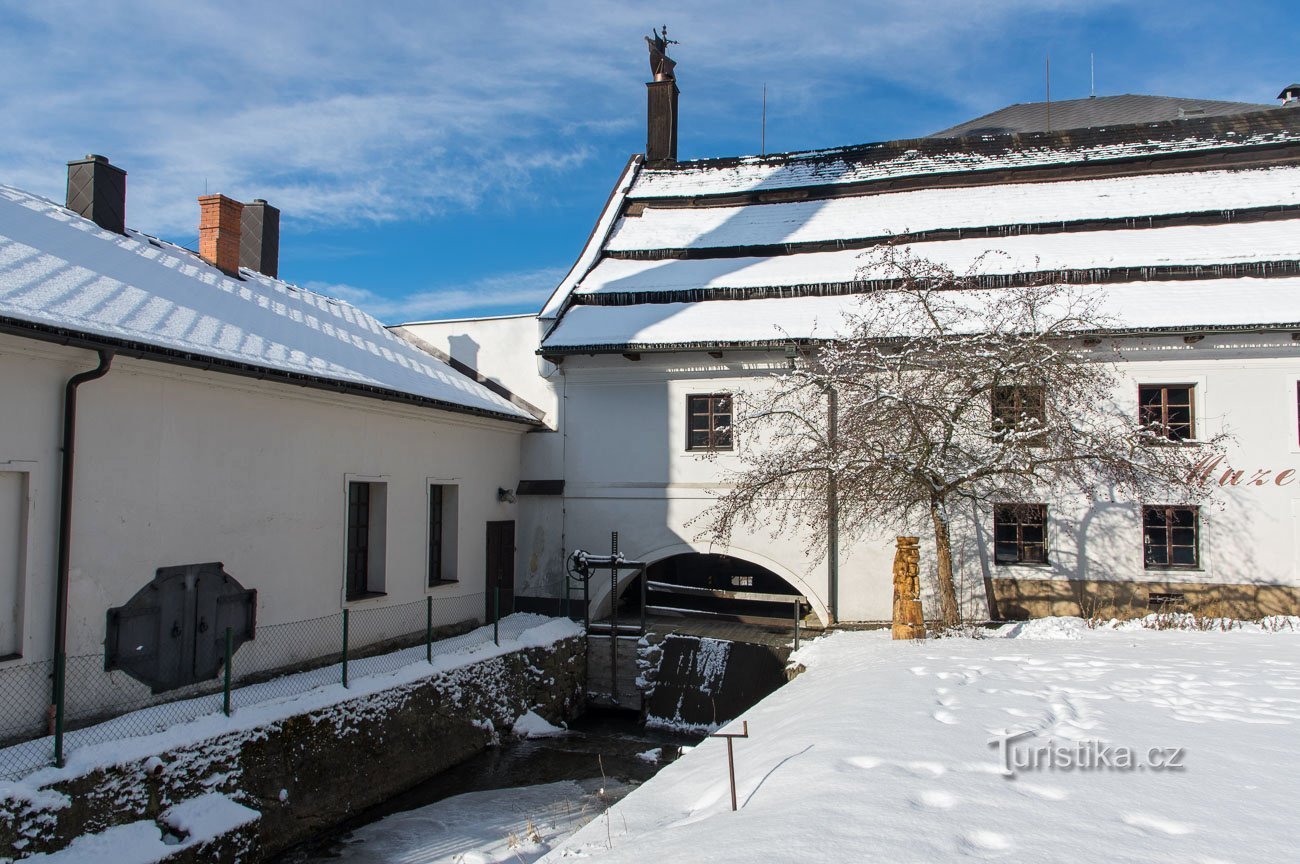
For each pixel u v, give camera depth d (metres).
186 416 9.97
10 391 8.09
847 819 4.31
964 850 3.84
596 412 17.97
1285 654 10.27
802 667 12.21
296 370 11.12
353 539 13.06
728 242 20.39
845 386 13.59
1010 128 34.25
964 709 7.09
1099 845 3.88
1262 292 15.43
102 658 8.85
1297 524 14.73
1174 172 19.44
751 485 14.23
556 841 8.95
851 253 19.33
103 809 7.61
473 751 12.61
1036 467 13.73
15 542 8.17
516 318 18.83
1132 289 16.17
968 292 16.83
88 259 11.09
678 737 14.16
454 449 15.56
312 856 9.15
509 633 14.95
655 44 25.58
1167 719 6.65
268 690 10.31
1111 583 15.26
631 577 17.53
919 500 13.66
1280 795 4.65
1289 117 19.77
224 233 14.64
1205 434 15.12
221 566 10.34
